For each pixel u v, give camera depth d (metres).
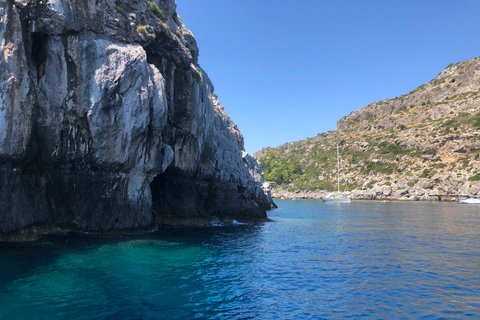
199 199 34.38
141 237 22.03
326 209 70.00
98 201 20.98
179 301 11.69
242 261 18.39
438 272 16.88
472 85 165.38
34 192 18.61
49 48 18.42
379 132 170.00
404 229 34.53
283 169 170.00
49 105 18.34
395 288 14.19
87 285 12.26
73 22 18.59
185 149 30.67
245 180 41.06
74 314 9.83
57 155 18.95
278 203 100.44
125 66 20.80
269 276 15.66
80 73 19.08
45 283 12.05
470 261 19.36
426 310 11.73
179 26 33.56
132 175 22.81
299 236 28.81
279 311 11.39
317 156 175.25
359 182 131.50
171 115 28.75
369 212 60.16
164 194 31.02
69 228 20.28
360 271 16.95
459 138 116.06
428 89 195.75
